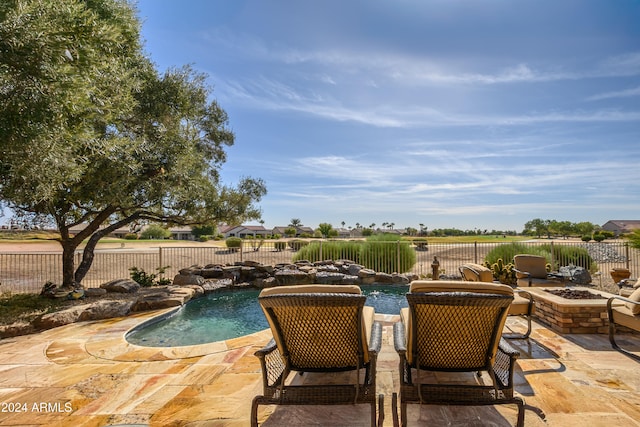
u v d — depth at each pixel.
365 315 3.24
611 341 4.08
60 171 4.76
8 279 10.96
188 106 9.69
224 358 3.99
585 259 10.98
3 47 3.22
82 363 3.88
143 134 8.03
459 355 2.39
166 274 12.49
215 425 2.53
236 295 9.16
